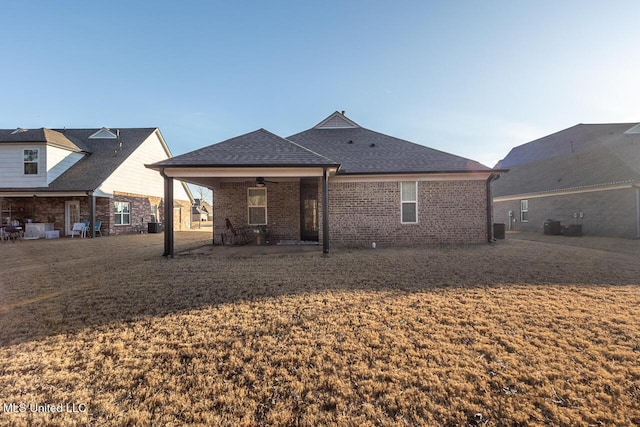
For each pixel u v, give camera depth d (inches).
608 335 130.6
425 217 427.5
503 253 342.6
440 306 167.2
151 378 103.6
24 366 111.0
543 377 101.0
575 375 101.7
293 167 342.3
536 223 791.1
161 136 910.4
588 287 202.8
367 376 103.2
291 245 438.3
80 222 689.0
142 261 314.3
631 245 457.7
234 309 165.0
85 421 84.0
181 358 115.9
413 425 81.5
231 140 408.2
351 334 133.9
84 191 636.7
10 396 94.6
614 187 586.6
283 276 238.4
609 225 602.2
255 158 351.3
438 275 238.1
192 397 94.0
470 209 428.1
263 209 478.9
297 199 478.3
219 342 127.8
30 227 634.8
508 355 115.1
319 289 201.2
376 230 427.5
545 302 172.7
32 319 153.3
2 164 662.5
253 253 362.9
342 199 429.1
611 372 103.3
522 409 86.7
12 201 684.7
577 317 150.3
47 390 97.7
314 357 115.3
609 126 839.1
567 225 685.3
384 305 169.0
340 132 567.5
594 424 80.8
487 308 163.6
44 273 256.8
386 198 427.8
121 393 96.0
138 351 121.2
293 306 168.6
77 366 111.1
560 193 711.1
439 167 427.5
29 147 664.4
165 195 345.7
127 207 760.3
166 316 155.9
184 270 264.5
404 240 427.5
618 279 224.1
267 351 120.0
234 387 98.6
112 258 339.6
